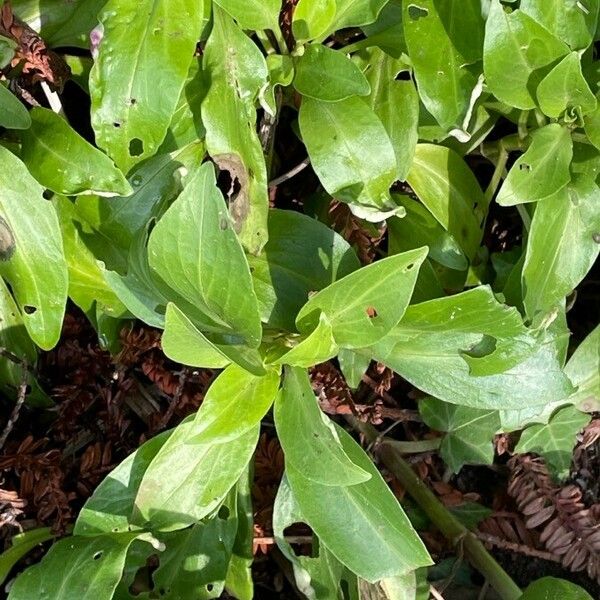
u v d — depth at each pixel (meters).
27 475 0.32
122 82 0.28
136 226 0.30
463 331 0.29
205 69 0.29
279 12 0.31
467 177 0.34
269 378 0.28
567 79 0.29
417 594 0.34
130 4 0.28
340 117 0.30
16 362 0.32
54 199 0.30
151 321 0.26
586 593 0.31
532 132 0.32
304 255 0.31
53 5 0.31
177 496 0.29
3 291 0.31
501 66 0.30
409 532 0.28
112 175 0.28
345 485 0.28
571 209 0.31
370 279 0.26
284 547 0.31
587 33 0.31
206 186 0.23
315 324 0.28
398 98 0.32
